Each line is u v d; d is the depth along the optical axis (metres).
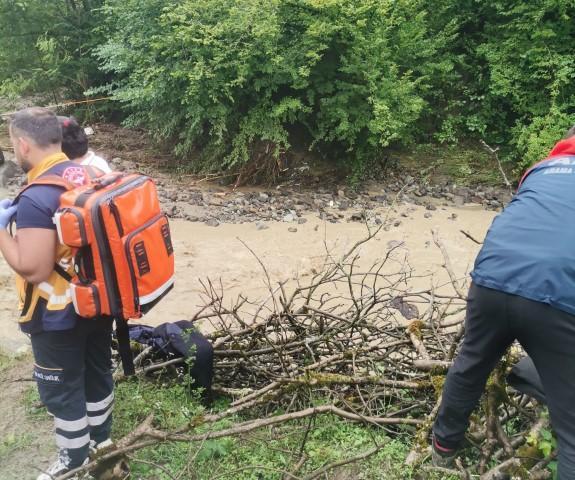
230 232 8.52
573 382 2.46
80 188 2.75
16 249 2.74
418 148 11.85
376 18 10.16
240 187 10.54
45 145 2.84
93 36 12.84
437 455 2.98
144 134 12.81
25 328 2.87
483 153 11.76
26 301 2.84
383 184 10.73
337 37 9.84
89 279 2.73
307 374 3.45
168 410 3.53
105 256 2.68
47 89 13.47
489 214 9.45
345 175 10.85
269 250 7.92
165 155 11.77
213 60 9.62
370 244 8.17
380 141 10.02
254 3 9.65
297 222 9.00
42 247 2.70
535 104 10.88
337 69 10.20
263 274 7.25
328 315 4.15
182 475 3.04
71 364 2.91
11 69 13.02
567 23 10.72
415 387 3.50
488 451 3.02
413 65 11.55
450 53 11.98
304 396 3.71
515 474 2.76
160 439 3.01
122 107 11.69
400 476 2.96
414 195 10.28
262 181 10.70
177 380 3.94
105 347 3.20
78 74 13.02
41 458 3.39
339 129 9.94
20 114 2.84
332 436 3.39
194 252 7.76
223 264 7.46
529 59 10.72
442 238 8.41
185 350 3.81
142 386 3.85
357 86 9.90
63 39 12.97
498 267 2.54
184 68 9.87
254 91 10.18
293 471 2.98
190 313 6.32
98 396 3.21
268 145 10.50
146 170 11.16
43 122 2.83
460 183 10.78
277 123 10.13
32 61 13.07
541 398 2.91
